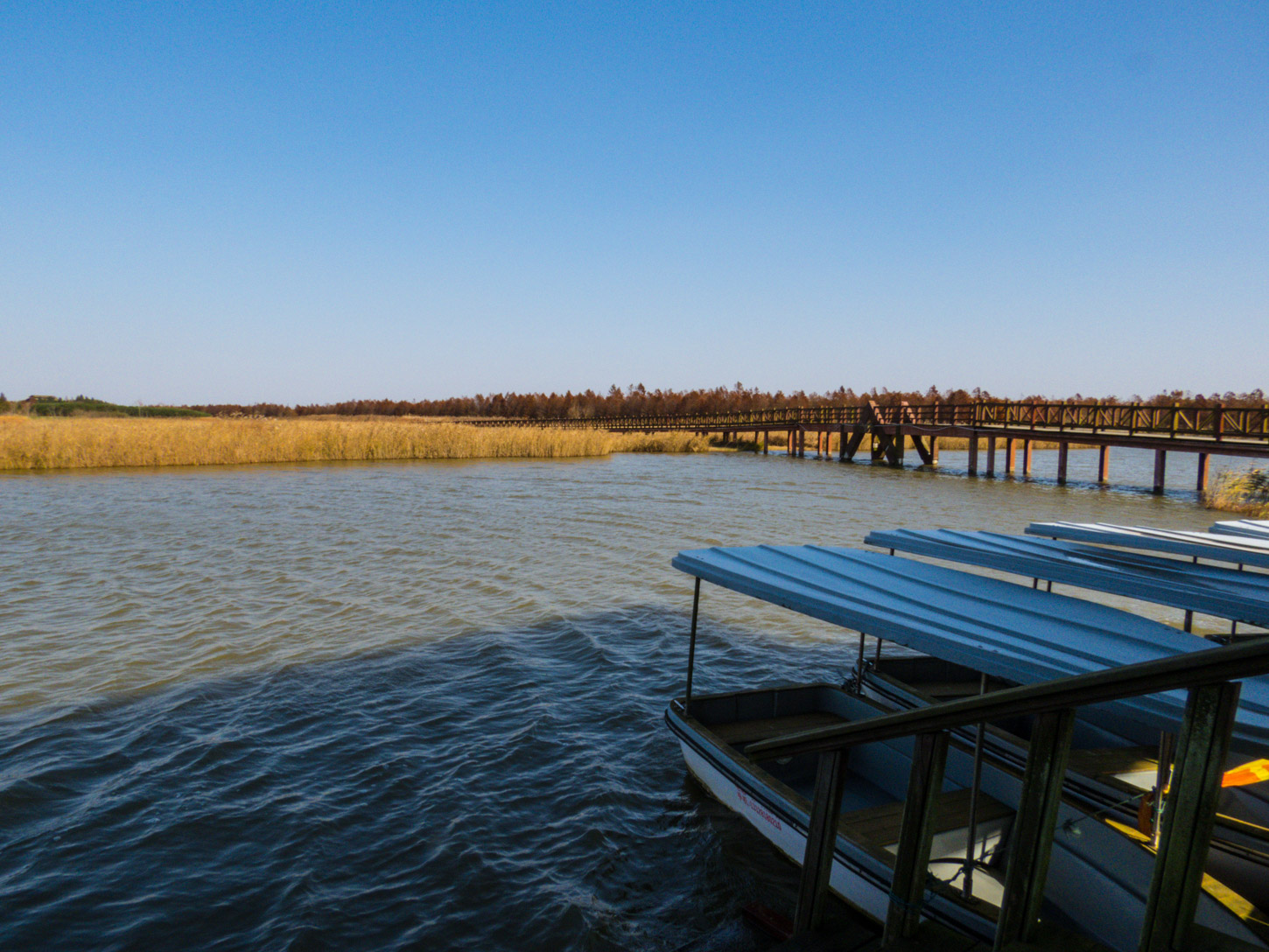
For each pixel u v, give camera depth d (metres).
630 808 6.55
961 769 5.73
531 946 4.88
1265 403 38.38
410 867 5.68
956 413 40.88
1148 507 25.56
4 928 4.91
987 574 15.73
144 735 7.72
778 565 5.93
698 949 4.83
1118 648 3.85
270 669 9.65
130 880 5.45
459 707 8.61
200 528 19.62
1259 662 1.88
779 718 7.20
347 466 38.09
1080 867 4.46
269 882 5.46
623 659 10.27
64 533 18.80
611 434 53.78
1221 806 4.62
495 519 22.03
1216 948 2.15
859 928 3.88
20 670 9.52
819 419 52.44
